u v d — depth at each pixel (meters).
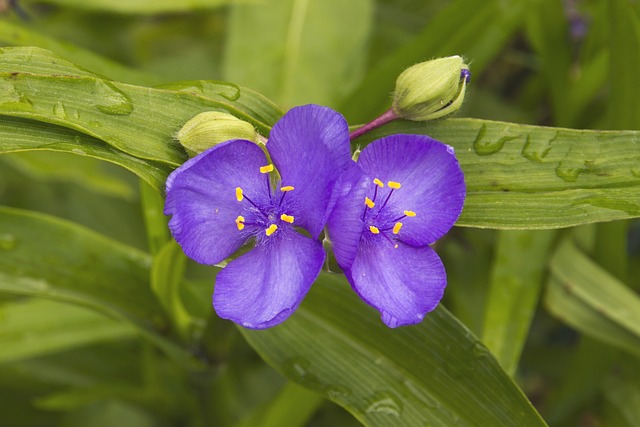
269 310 0.25
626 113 0.31
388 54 0.37
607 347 0.33
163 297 0.29
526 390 0.37
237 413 0.35
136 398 0.33
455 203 0.26
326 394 0.27
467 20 0.32
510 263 0.31
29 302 0.32
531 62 0.37
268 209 0.26
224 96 0.27
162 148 0.26
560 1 0.33
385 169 0.26
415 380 0.27
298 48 0.34
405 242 0.26
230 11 0.34
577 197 0.27
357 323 0.28
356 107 0.32
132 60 0.37
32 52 0.26
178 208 0.25
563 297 0.31
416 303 0.25
